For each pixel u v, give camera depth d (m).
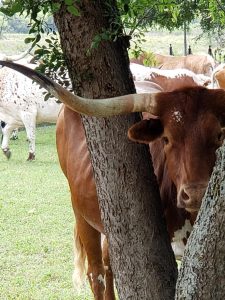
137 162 4.15
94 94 4.07
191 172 4.18
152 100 4.26
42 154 14.78
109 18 4.01
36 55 4.18
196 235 3.50
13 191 10.74
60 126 5.75
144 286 4.14
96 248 5.50
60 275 6.80
